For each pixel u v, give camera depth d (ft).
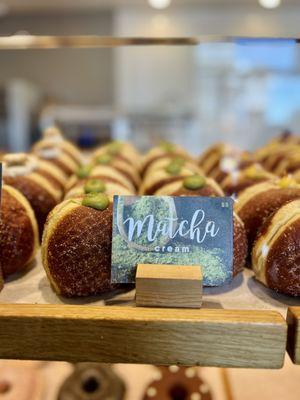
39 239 1.28
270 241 0.95
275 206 1.13
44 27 4.63
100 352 0.74
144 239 0.83
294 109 4.24
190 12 3.84
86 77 5.08
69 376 1.39
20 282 1.04
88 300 0.95
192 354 0.74
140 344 0.73
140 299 0.78
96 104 5.06
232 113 4.44
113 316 0.73
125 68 4.66
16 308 0.76
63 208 0.99
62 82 5.11
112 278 0.84
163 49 4.52
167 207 0.83
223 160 1.85
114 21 4.43
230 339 0.73
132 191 1.43
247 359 0.74
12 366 1.40
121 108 4.67
